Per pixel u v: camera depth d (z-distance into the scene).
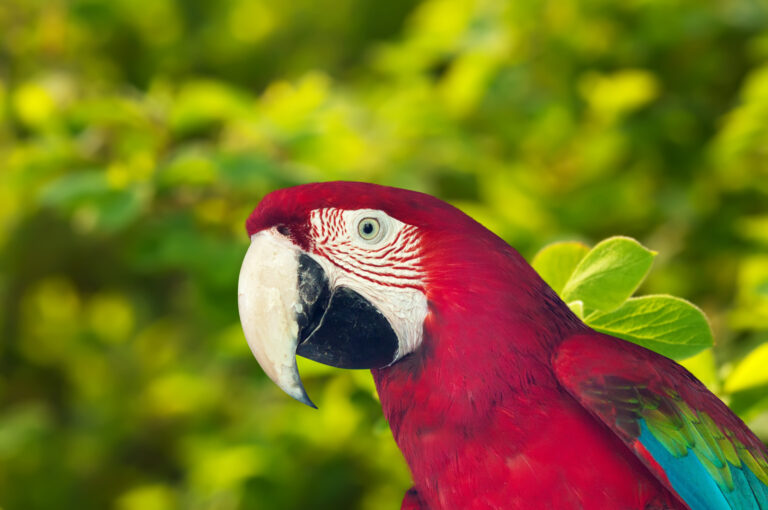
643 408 1.85
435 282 1.87
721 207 2.43
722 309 2.38
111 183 2.14
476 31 2.43
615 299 1.87
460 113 2.46
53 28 2.66
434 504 1.88
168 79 2.92
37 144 2.23
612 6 2.42
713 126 2.48
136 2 2.79
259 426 2.42
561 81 2.45
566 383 1.85
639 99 2.34
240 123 2.19
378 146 2.28
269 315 1.88
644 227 2.50
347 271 1.89
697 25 2.42
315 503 2.32
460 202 2.24
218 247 2.16
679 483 1.84
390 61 2.57
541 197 2.33
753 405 1.93
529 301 1.87
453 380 1.86
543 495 1.85
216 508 2.54
